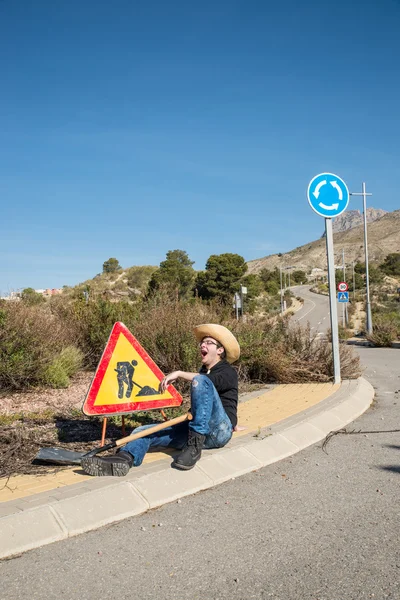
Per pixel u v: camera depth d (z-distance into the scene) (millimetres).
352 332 39062
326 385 9789
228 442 5691
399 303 68062
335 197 9766
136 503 4246
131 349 5559
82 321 12406
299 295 120250
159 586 3113
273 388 9797
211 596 3008
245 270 71188
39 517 3758
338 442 6391
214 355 5480
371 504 4387
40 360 9461
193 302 12547
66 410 7629
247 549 3582
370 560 3418
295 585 3121
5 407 7809
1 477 4684
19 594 3021
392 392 10250
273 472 5258
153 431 4867
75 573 3254
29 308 10578
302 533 3838
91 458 4523
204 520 4062
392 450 5988
